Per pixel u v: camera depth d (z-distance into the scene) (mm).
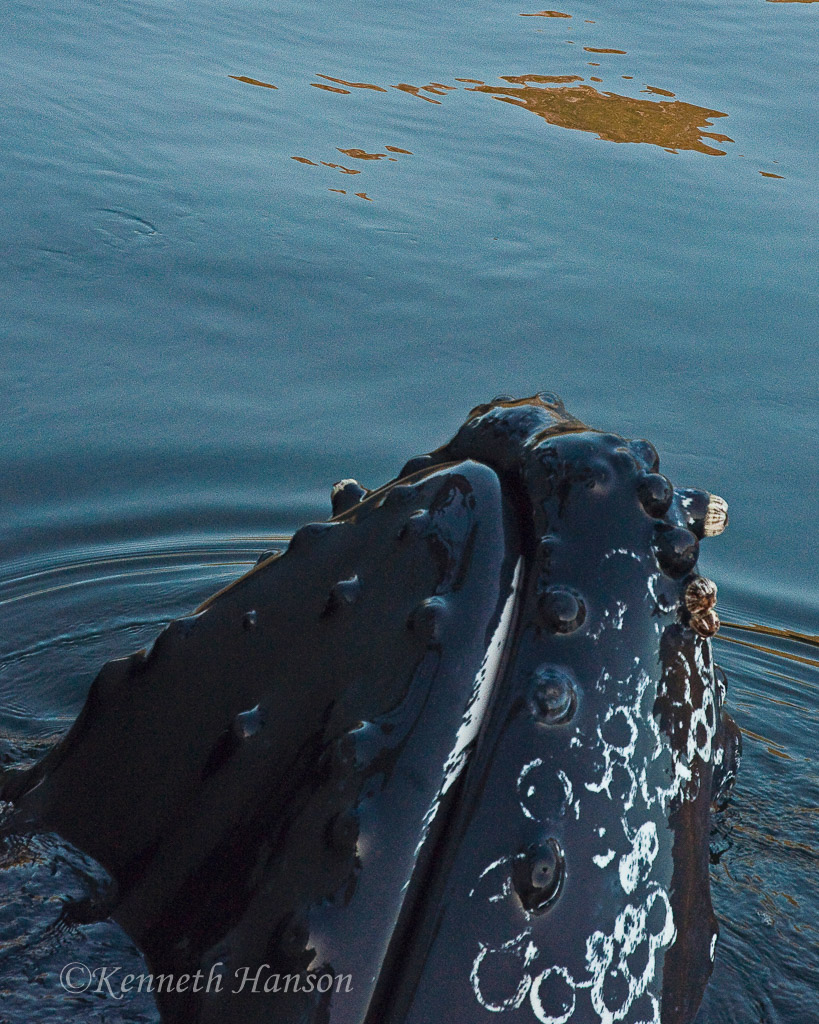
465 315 10172
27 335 9172
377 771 2184
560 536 2395
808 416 8641
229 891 2248
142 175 13055
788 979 3189
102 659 5301
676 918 2439
